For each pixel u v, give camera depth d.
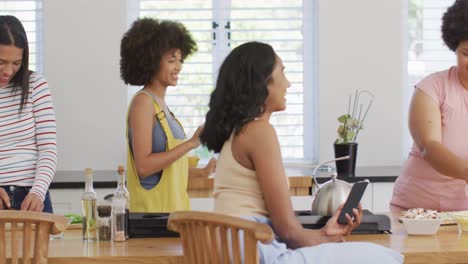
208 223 2.26
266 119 2.56
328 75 4.80
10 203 3.08
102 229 2.75
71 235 2.90
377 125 4.81
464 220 2.79
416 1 4.90
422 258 2.49
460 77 2.99
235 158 2.50
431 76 3.04
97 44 4.77
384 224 2.80
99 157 4.78
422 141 2.95
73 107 4.77
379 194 4.34
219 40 4.94
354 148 4.38
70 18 4.76
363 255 2.37
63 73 4.77
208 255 2.30
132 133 3.17
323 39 4.79
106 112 4.78
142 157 3.12
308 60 4.93
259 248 2.36
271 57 2.51
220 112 2.51
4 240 2.42
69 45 4.76
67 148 4.78
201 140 2.59
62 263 2.50
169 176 3.16
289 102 4.93
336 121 4.81
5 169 3.09
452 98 2.98
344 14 4.79
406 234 2.78
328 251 2.37
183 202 3.25
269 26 4.93
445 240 2.67
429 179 3.08
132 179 3.20
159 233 2.80
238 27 4.94
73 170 4.78
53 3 4.75
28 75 3.09
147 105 3.16
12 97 3.08
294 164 4.89
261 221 2.48
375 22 4.79
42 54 4.85
